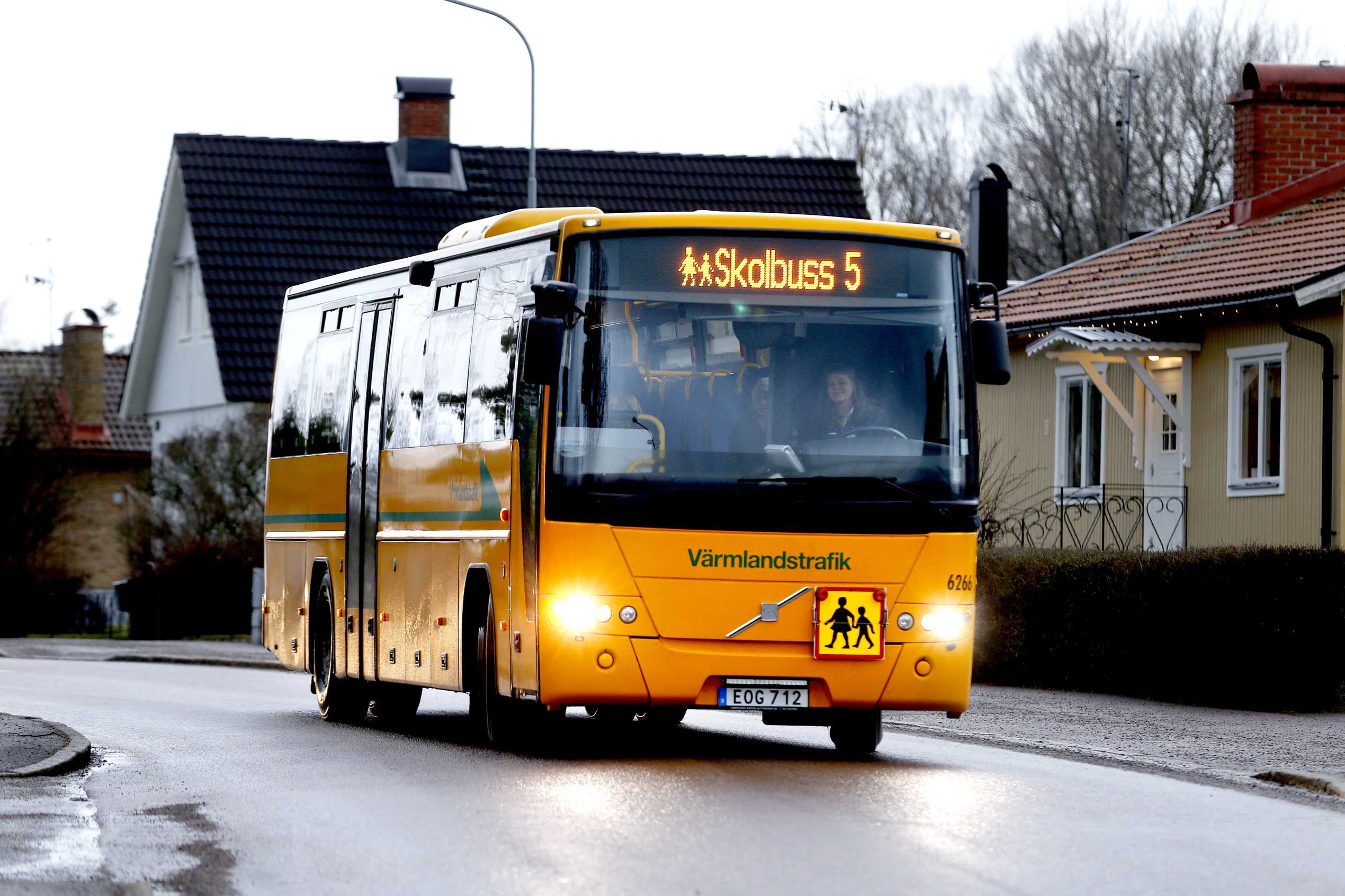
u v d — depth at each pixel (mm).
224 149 72500
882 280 21047
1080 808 17469
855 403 20797
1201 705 30203
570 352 20484
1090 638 32594
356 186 72688
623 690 20172
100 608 73938
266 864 14633
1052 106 91750
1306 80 48125
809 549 20469
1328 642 29078
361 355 27641
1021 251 92312
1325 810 18047
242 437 63125
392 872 14125
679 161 76438
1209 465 43312
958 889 13203
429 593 24297
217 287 68250
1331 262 40250
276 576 31203
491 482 22188
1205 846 15438
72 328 96750
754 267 20797
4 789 19562
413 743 24094
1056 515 48281
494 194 73812
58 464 74312
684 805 17094
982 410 52500
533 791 18203
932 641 20703
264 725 27609
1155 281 46312
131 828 16609
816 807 17000
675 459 20375
